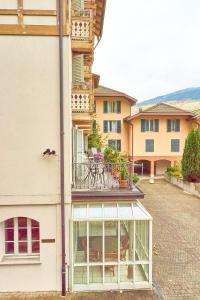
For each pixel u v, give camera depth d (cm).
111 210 1192
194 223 1991
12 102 1097
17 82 1095
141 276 1198
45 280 1132
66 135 1120
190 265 1355
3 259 1128
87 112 1351
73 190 1229
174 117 4281
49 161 1114
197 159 3167
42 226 1126
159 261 1393
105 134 4353
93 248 1170
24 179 1110
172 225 1942
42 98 1103
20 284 1127
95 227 1169
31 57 1095
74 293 1127
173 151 4303
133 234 1166
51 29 1090
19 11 1079
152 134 4272
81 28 1361
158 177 4281
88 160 1730
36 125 1106
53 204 1123
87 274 1145
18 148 1105
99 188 1260
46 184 1116
